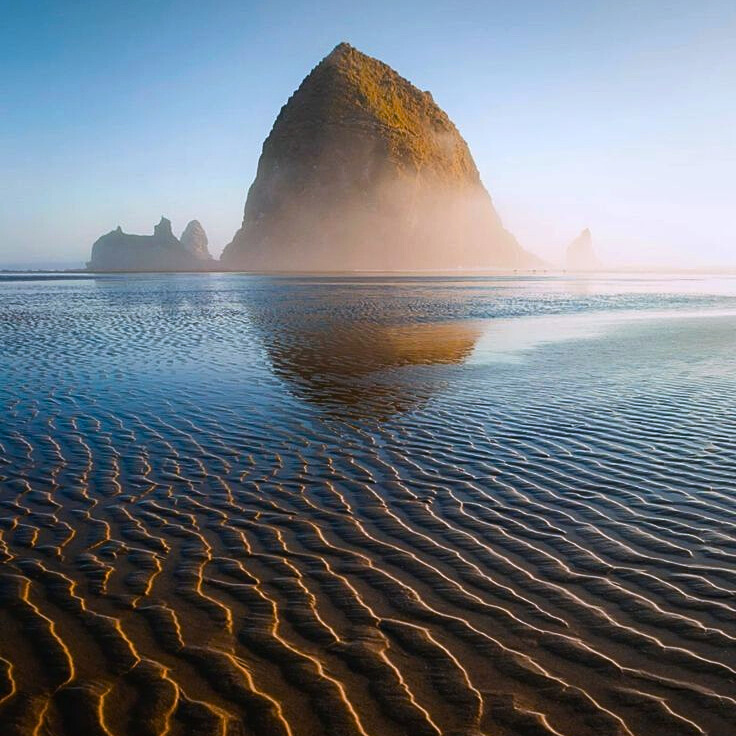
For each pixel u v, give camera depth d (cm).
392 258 18288
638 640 415
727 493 695
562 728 335
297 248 18450
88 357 1662
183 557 550
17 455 855
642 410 1082
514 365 1548
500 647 409
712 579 500
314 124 19100
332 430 975
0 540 586
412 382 1342
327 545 575
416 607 461
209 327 2367
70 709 352
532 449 871
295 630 431
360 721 341
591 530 603
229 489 727
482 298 4178
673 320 2675
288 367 1519
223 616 450
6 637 423
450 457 841
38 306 3406
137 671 386
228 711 350
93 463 821
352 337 2075
